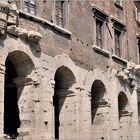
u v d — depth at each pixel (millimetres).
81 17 41719
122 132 47125
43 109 35250
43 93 35500
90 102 40781
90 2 43406
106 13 45625
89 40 42281
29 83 35094
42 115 35125
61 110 39531
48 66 36469
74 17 40781
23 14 34969
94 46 42625
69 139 38594
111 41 46094
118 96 46969
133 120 47688
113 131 43656
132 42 50938
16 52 34094
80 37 41062
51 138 35344
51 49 37188
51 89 36250
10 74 37312
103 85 43375
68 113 39188
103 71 43625
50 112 35719
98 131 43250
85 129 39500
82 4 42188
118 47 48156
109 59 45031
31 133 34438
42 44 36281
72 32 40125
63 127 39156
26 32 34375
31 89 35000
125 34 49250
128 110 47312
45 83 35844
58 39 38219
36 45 35531
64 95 39594
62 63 38125
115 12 47906
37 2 37000
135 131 47625
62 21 39750
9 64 37188
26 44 34656
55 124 41125
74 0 41188
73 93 39188
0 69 32156
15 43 33719
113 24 46906
